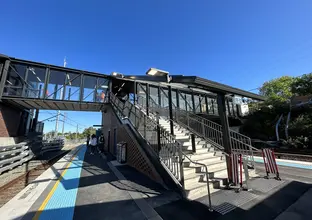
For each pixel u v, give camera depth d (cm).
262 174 490
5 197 373
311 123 1013
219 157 514
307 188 363
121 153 718
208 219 241
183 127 719
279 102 1414
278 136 1165
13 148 715
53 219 243
